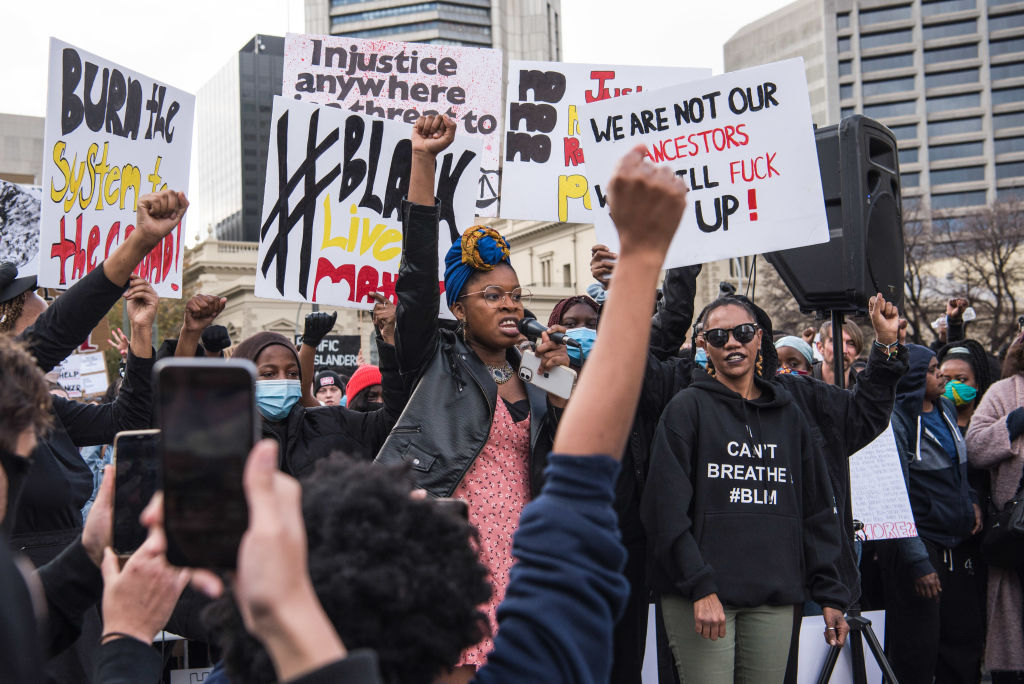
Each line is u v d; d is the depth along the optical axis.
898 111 96.12
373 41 5.41
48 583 1.54
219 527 0.89
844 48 97.44
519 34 100.81
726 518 3.45
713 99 3.93
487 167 5.44
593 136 4.04
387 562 1.02
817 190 3.80
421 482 3.23
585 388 1.20
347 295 4.59
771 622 3.41
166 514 0.89
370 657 0.83
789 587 3.41
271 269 4.50
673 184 1.16
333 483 1.07
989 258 41.03
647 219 1.18
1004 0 94.44
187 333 3.78
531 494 3.36
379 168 4.64
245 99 102.00
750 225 3.89
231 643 1.04
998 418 5.27
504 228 51.53
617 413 1.18
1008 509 5.02
